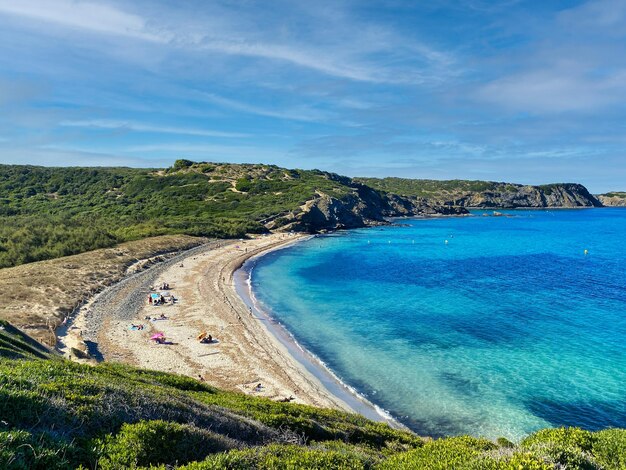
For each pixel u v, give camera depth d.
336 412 19.91
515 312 49.28
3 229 73.62
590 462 9.23
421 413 27.17
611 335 41.03
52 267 58.34
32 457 6.74
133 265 69.12
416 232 142.12
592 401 28.27
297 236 122.88
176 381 19.38
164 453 8.82
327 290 61.25
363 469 9.41
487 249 103.50
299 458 9.12
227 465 8.03
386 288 62.16
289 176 180.88
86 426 8.75
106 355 33.28
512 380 31.50
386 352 37.28
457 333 42.00
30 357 16.59
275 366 33.50
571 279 68.25
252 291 60.44
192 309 48.25
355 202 169.62
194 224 109.31
